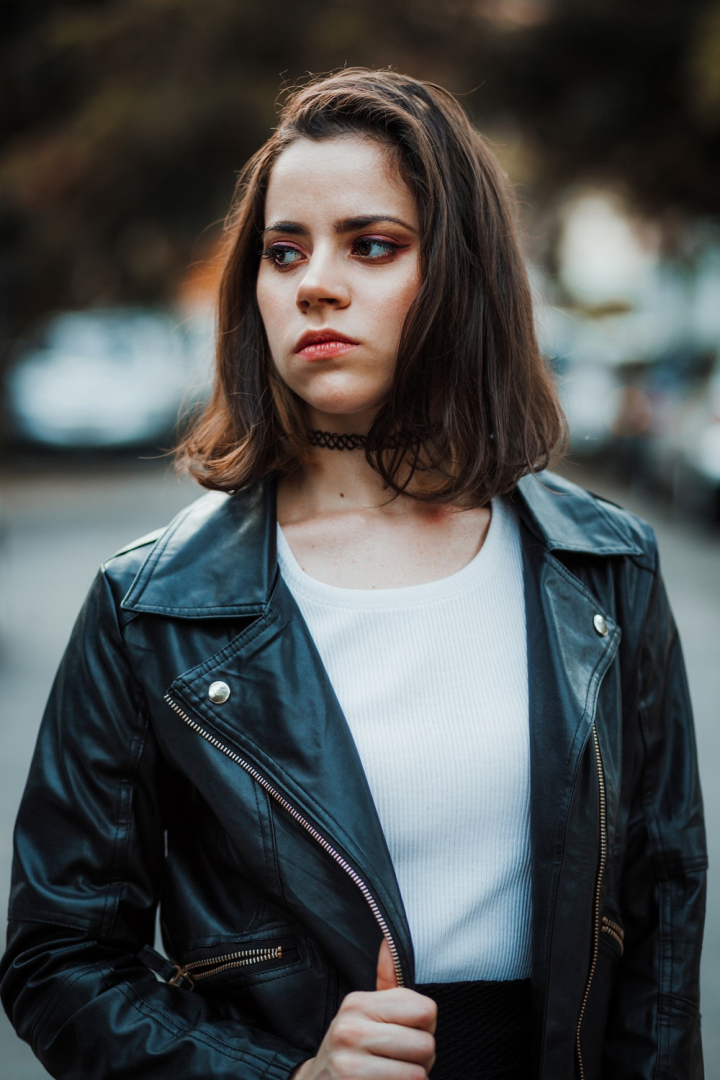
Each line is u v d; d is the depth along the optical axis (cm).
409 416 123
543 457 134
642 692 132
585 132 1348
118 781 119
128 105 1484
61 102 1634
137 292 1742
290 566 123
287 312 121
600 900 118
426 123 121
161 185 1552
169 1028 112
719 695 524
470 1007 119
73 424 1393
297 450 128
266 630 118
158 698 117
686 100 1300
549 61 1341
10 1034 276
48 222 1688
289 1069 108
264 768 113
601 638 125
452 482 126
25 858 119
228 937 116
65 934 117
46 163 1553
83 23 1540
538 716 119
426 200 119
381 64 1391
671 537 939
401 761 117
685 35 1251
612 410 1385
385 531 128
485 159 128
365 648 121
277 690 115
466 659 122
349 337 119
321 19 1445
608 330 1948
